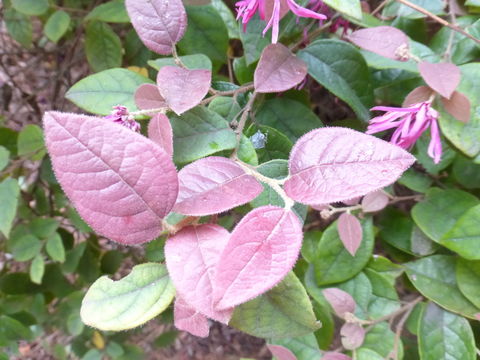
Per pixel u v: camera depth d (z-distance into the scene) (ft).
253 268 0.29
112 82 0.51
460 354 0.58
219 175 0.36
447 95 0.46
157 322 1.14
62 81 1.03
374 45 0.50
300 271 0.72
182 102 0.42
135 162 0.30
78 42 0.95
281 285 0.38
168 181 0.30
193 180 0.35
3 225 0.69
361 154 0.31
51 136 0.28
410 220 0.69
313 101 0.81
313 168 0.32
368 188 0.30
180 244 0.33
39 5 0.70
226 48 0.62
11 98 1.10
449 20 0.61
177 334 1.13
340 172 0.31
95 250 1.00
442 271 0.62
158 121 0.42
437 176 0.67
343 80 0.57
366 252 0.64
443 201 0.62
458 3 0.60
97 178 0.29
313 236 0.71
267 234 0.30
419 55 0.55
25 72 1.08
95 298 0.35
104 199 0.30
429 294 0.60
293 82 0.48
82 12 0.82
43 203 0.93
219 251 0.32
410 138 0.49
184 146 0.45
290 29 0.58
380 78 0.62
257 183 0.36
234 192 0.35
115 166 0.29
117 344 1.02
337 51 0.57
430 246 0.66
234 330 1.39
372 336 0.63
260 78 0.48
